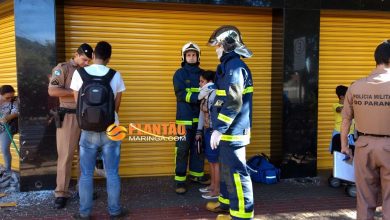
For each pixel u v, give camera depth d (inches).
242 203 158.1
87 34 228.5
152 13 235.9
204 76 196.4
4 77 249.4
